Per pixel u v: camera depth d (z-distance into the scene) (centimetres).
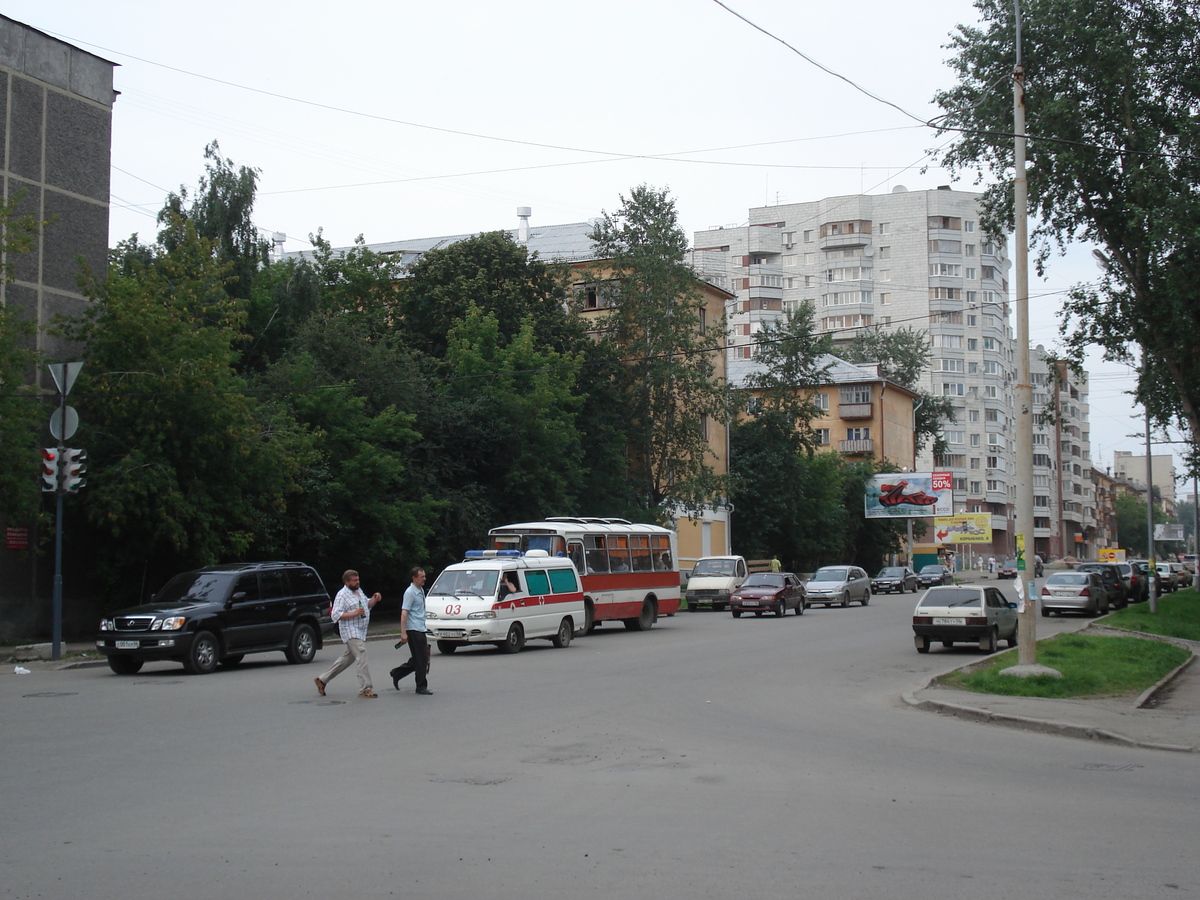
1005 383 12475
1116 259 3356
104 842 734
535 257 4709
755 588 3978
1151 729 1323
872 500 7681
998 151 3206
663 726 1319
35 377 2694
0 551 2622
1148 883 653
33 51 2817
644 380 4916
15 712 1395
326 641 2897
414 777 974
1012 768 1073
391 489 3575
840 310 11881
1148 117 3131
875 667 2144
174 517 2602
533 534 2986
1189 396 3406
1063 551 13800
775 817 826
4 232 2536
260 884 634
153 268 2827
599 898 611
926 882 650
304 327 3656
